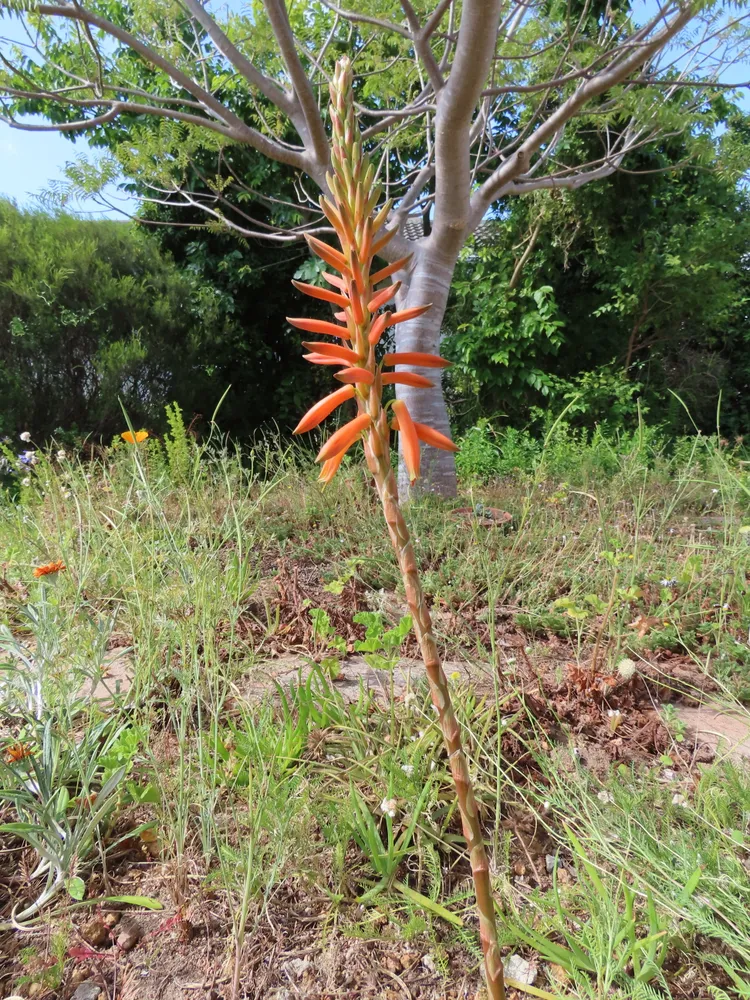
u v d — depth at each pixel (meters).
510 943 1.43
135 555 2.57
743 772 1.96
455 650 2.82
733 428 10.80
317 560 3.89
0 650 2.19
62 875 1.54
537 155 8.98
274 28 4.12
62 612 2.31
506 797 1.89
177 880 1.55
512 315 9.35
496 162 9.43
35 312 6.47
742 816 1.81
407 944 1.46
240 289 9.50
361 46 6.13
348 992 1.35
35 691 1.93
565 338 9.27
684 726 2.35
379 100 6.70
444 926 1.50
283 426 9.59
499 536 3.95
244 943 1.43
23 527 3.35
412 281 5.21
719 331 11.15
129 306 7.20
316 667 2.15
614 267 9.48
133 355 7.04
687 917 1.34
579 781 1.81
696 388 10.57
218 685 2.32
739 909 1.37
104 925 1.50
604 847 1.52
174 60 6.03
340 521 4.33
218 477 4.58
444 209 4.81
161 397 7.80
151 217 9.12
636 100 5.37
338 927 1.49
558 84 4.47
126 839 1.73
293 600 3.20
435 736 1.90
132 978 1.37
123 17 8.04
